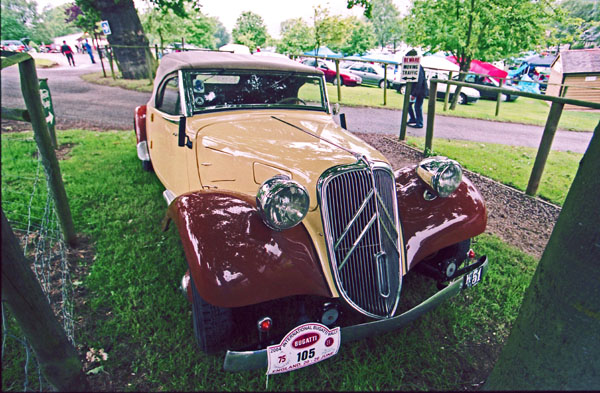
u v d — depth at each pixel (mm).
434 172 2646
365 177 2318
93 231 3787
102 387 2209
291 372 2336
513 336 1807
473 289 3148
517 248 3852
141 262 3324
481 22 11875
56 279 3076
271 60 3738
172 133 3586
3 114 2615
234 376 2312
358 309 2268
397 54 20516
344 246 2275
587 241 1397
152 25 17250
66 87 12578
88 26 13828
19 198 4309
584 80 8070
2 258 1375
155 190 4809
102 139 7051
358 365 2389
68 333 2447
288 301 2818
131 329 2604
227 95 3459
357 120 10070
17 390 2139
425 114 11734
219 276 1904
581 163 1483
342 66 18844
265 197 2045
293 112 3670
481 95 17109
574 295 1455
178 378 2287
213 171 3027
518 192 5262
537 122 11578
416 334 2678
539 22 11242
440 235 2609
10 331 2525
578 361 1509
